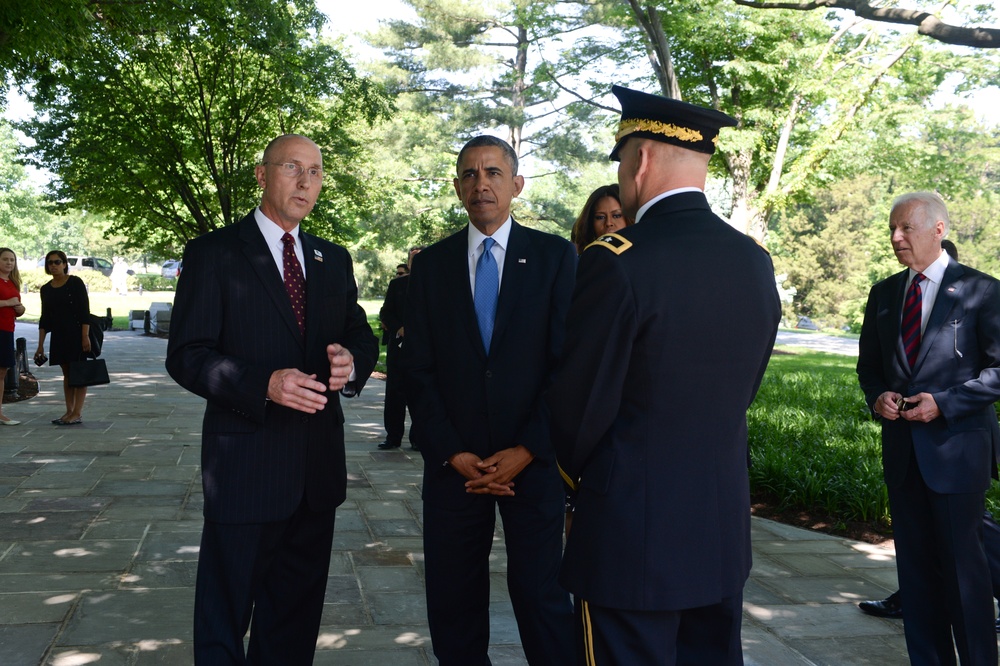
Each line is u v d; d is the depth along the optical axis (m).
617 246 1.93
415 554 4.68
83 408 9.66
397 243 32.28
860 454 6.86
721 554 1.97
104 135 15.48
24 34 8.35
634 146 2.07
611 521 1.94
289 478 2.66
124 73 15.01
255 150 16.91
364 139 20.44
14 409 9.43
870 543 5.21
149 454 7.12
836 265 45.94
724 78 19.56
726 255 1.99
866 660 3.41
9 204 46.19
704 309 1.93
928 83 18.16
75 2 8.36
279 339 2.69
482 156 2.88
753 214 19.59
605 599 1.93
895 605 3.90
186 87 15.51
